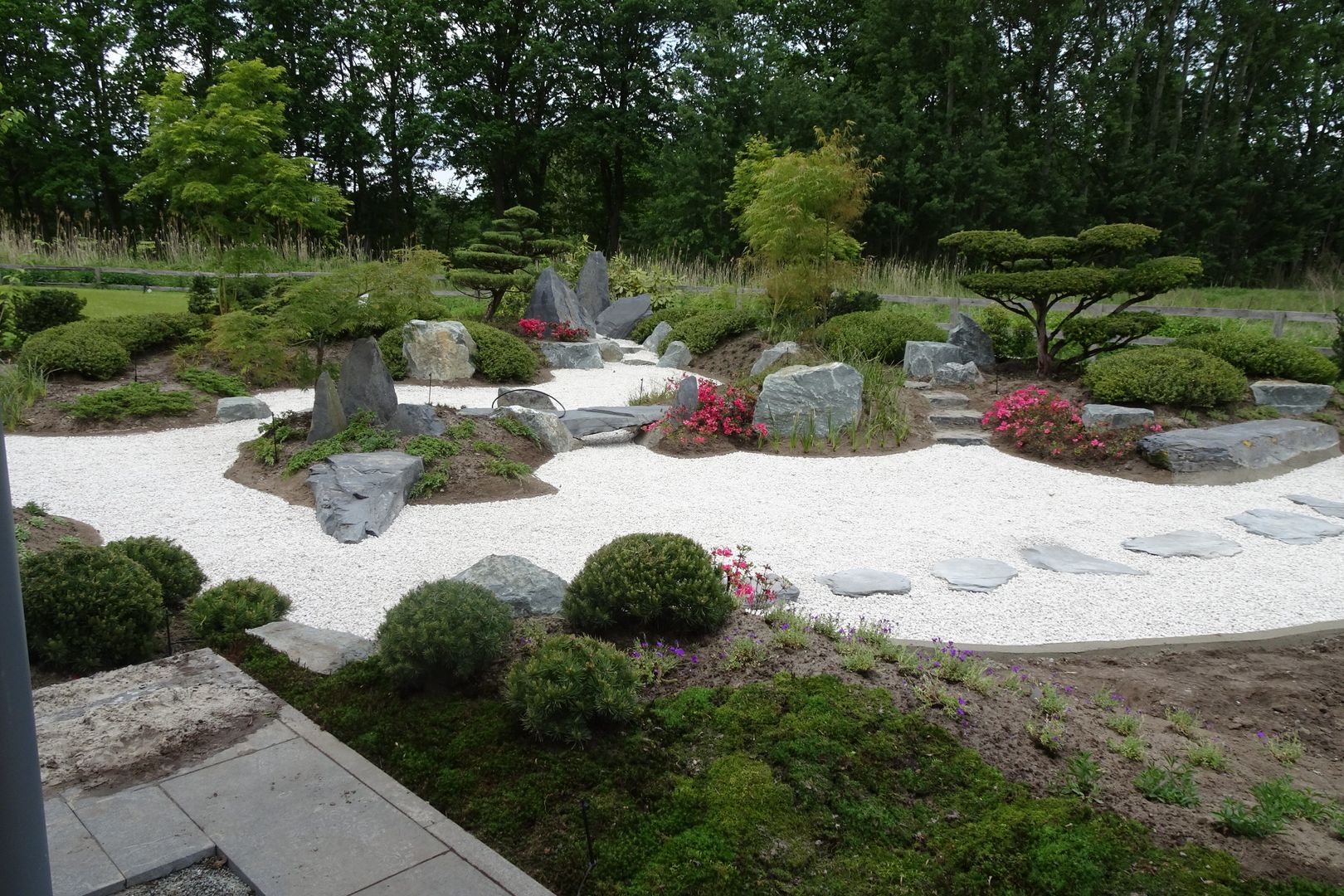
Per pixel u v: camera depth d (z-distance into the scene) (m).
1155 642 4.46
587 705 3.12
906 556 5.96
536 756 3.05
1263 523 6.70
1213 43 26.08
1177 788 2.95
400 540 5.99
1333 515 6.98
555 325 14.73
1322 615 4.95
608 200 32.53
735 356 13.28
